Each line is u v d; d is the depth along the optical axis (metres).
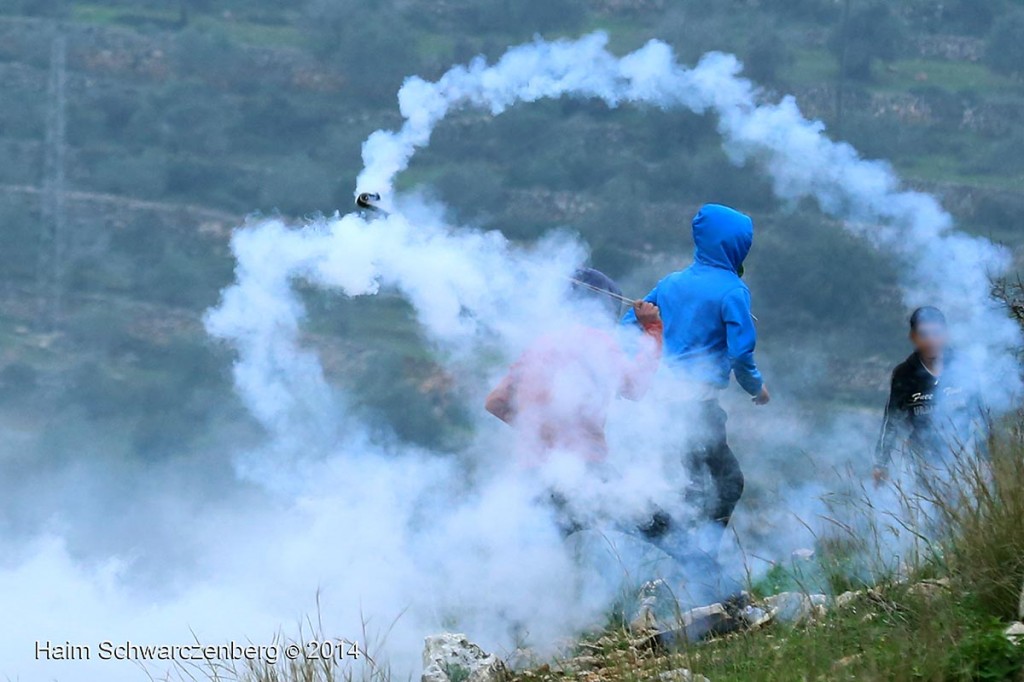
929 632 15.62
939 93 196.25
